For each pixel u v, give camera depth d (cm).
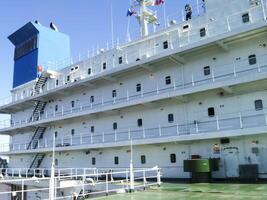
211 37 1931
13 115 4016
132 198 1316
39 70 3706
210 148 1998
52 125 3247
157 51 2381
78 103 2973
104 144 2508
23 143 3650
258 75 1744
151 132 2330
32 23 3788
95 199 1328
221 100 2000
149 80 2417
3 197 3097
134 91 2505
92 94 2850
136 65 2327
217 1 2098
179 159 2136
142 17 2873
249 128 1738
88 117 2834
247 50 1933
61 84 3234
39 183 2523
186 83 2186
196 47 2009
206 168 1809
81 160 2853
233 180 1847
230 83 1841
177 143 2136
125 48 2633
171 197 1319
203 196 1318
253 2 1930
